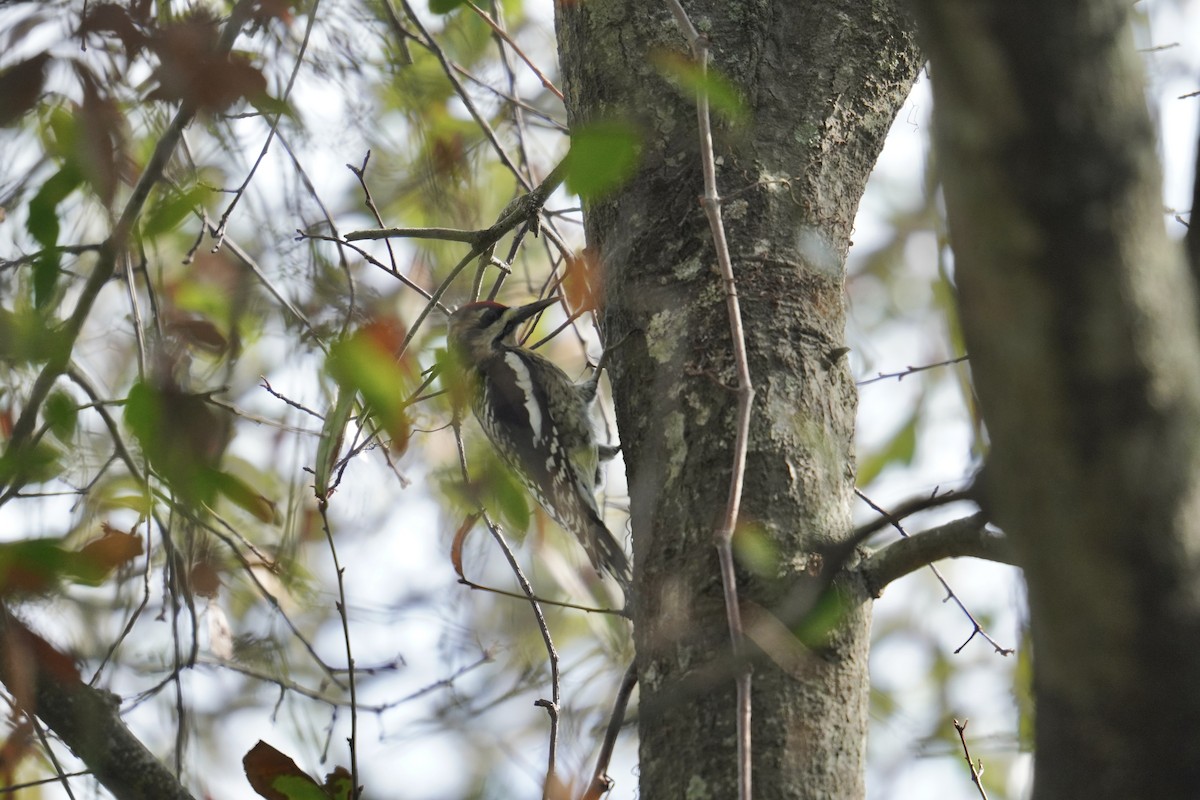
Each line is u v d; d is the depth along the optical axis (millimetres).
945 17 3373
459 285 10188
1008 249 3494
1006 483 3797
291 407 8375
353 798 6379
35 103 4984
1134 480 3600
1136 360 3518
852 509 6535
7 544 5008
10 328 5309
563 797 6578
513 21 11977
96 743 6344
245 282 8133
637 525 6578
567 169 4332
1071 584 3777
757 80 7418
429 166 9836
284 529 8453
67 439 5230
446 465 9844
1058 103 3369
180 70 5008
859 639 6016
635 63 7562
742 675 5027
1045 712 3986
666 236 7148
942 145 3543
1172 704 3775
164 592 8195
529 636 10688
